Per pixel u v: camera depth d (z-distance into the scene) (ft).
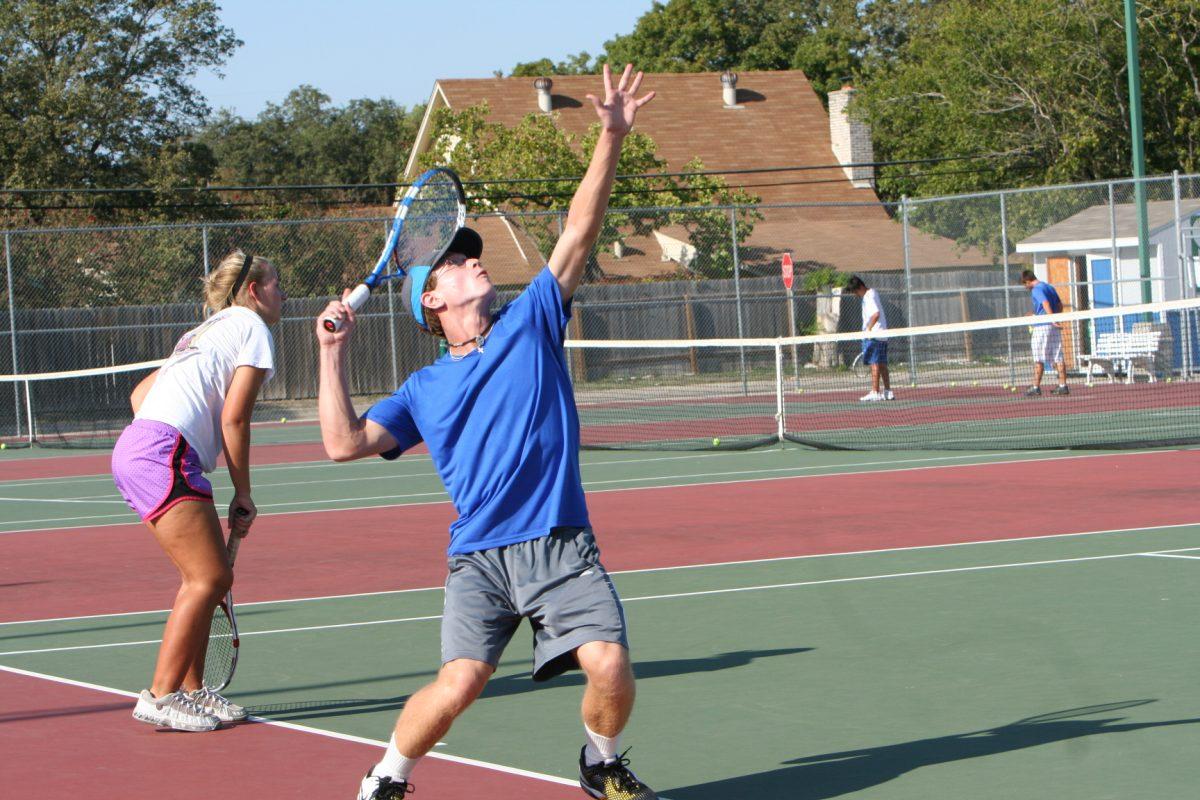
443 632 22.13
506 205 186.80
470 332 22.65
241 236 141.59
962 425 100.37
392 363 141.90
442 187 26.04
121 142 222.89
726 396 139.03
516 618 22.52
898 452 85.40
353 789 24.59
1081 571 44.04
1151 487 64.28
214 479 86.43
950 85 203.31
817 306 164.86
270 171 453.17
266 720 29.81
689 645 35.83
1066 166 192.44
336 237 145.07
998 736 26.66
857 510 60.49
